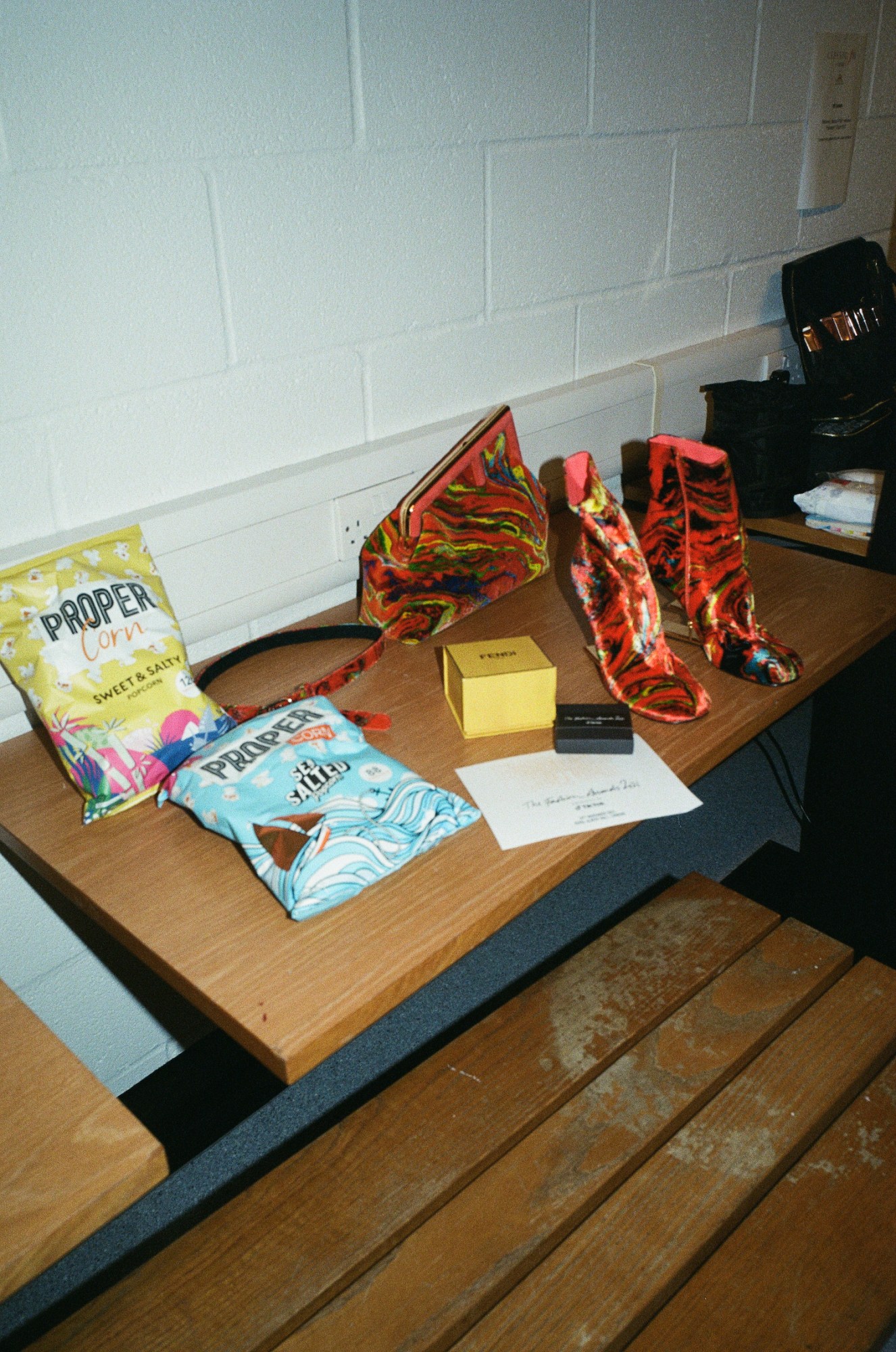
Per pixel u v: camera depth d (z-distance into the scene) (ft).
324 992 2.38
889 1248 2.56
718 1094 2.97
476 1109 2.95
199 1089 4.62
